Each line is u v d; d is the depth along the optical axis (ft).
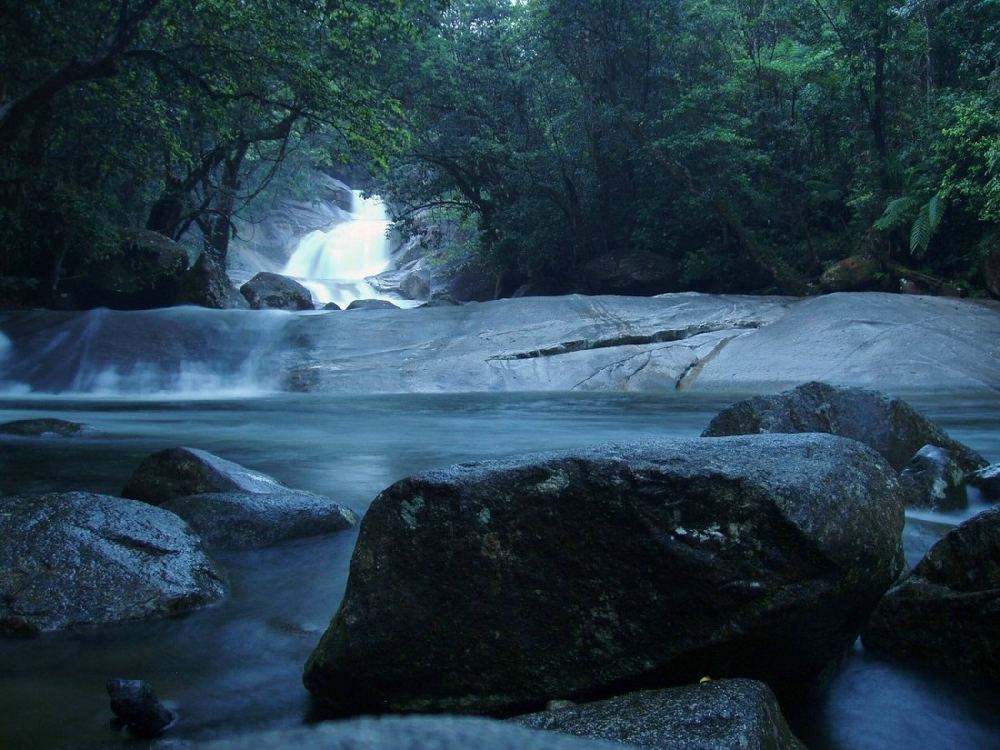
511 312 54.80
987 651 8.41
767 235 75.61
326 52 68.03
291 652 9.59
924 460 15.53
